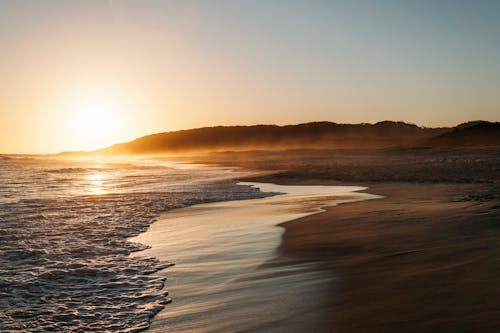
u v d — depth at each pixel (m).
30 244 12.48
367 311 6.12
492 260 7.67
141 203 22.16
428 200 18.48
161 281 8.79
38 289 8.44
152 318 6.83
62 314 7.10
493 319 5.24
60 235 13.85
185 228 14.86
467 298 6.04
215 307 7.06
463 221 11.64
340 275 8.12
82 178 47.25
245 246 11.52
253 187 31.69
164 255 11.04
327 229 12.83
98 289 8.41
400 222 12.75
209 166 77.69
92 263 10.36
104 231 14.52
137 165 92.00
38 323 6.73
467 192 21.14
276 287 7.81
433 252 8.80
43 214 18.42
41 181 42.56
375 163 58.84
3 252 11.48
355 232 11.91
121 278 9.12
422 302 6.14
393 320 5.67
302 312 6.42
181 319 6.68
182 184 35.78
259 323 6.16
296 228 13.55
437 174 35.38
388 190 25.27
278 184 33.97
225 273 9.09
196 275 9.09
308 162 71.19
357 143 184.00
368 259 8.98
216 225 15.21
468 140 119.69
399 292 6.71
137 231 14.52
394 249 9.53
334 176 37.97
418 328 5.32
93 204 21.83
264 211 18.47
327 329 5.70
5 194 28.27
